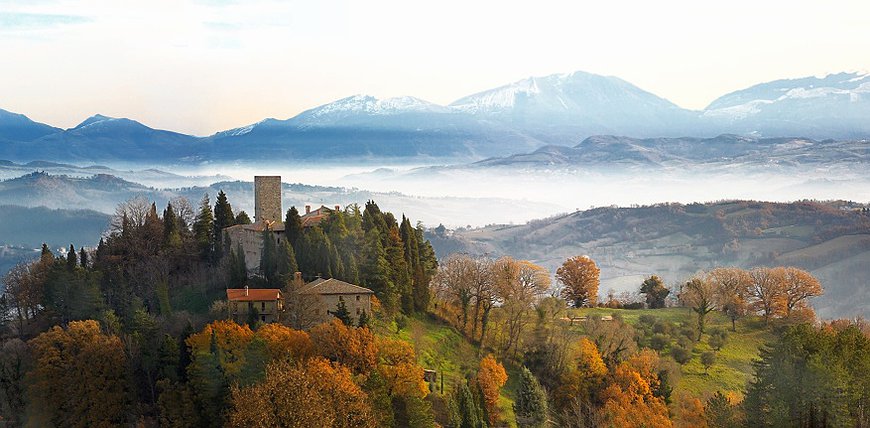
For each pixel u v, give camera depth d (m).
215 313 127.44
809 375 73.44
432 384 117.12
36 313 147.38
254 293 130.88
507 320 146.25
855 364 74.62
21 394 110.19
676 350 144.00
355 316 129.50
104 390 103.81
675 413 115.62
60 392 105.31
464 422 103.88
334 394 92.88
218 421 96.19
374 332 121.62
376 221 163.12
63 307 139.88
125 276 151.62
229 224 174.75
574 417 114.56
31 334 137.50
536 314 151.00
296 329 123.00
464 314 149.88
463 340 145.50
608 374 124.75
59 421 103.62
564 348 135.00
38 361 108.75
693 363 143.00
